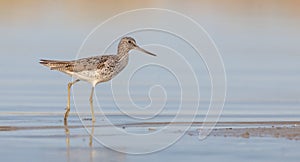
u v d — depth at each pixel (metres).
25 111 17.36
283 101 18.97
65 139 14.66
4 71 22.64
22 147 13.91
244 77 22.17
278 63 24.67
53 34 29.48
